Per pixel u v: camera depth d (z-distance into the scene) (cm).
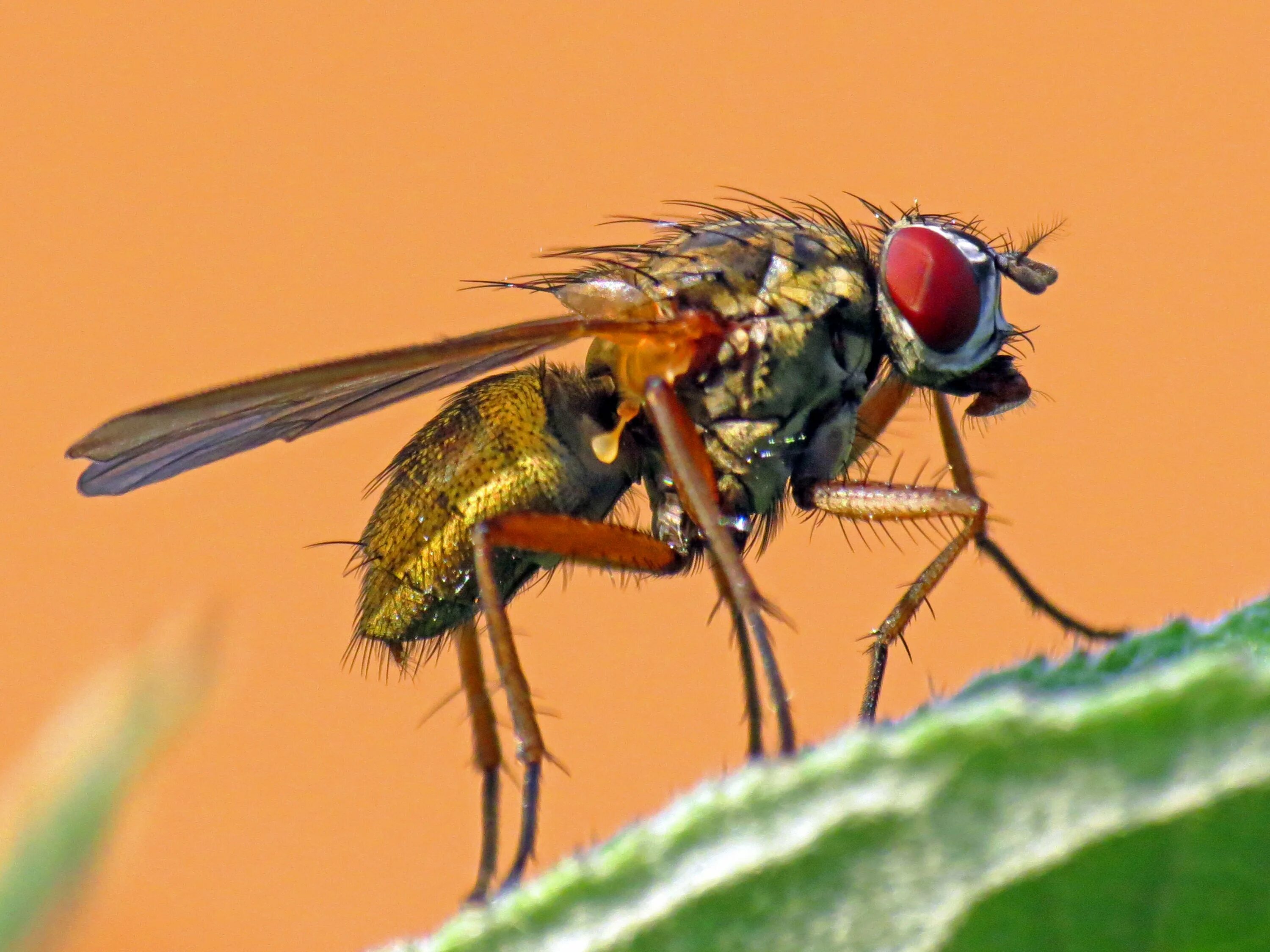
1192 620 5
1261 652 5
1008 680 5
